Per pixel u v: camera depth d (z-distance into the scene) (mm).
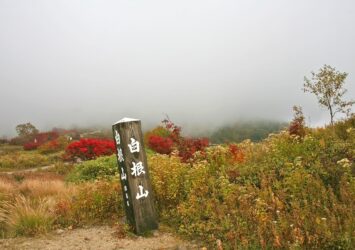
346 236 3176
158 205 5207
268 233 3656
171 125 7105
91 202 5402
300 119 6520
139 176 4648
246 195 4410
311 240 3322
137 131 4695
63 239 4586
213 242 3984
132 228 4648
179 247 4035
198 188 4977
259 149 6168
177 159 5836
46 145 28719
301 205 4145
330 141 5555
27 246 4363
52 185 7953
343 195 3914
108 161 11000
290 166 4887
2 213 5578
